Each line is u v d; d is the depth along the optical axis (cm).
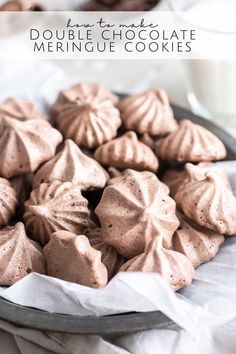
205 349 36
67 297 34
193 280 36
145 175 39
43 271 36
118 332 32
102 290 33
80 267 34
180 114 46
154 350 35
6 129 41
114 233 36
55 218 38
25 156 40
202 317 33
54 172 40
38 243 38
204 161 42
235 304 34
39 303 34
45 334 35
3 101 47
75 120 43
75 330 32
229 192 38
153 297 32
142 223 36
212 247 37
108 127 43
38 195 38
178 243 37
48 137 41
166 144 42
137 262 35
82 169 40
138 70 58
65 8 62
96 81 58
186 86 56
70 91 46
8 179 41
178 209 39
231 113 53
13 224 40
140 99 45
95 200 41
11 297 34
